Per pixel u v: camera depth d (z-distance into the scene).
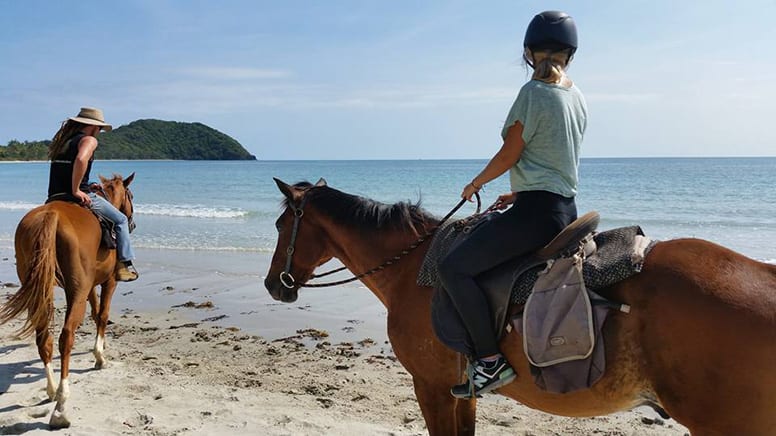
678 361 2.62
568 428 5.22
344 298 9.93
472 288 3.12
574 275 2.92
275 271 4.36
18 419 5.32
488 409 5.71
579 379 2.84
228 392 6.04
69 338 5.29
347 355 7.25
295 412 5.52
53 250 5.16
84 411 5.55
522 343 3.04
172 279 11.68
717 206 22.77
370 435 5.00
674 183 36.28
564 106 3.06
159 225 19.83
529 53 3.26
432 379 3.57
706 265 2.72
